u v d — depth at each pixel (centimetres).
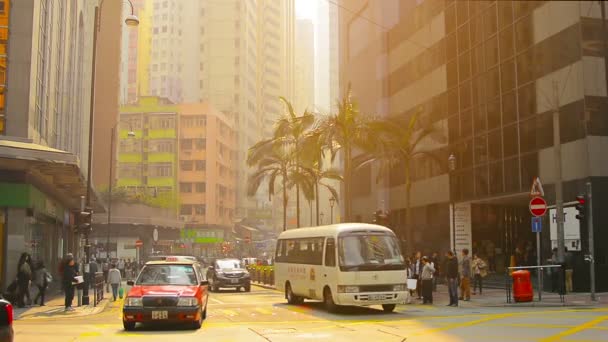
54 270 3472
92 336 1273
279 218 14912
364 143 2925
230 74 12444
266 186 13038
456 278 2012
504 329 1282
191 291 1424
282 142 4141
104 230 7175
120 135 9312
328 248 1892
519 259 2967
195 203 9469
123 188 7400
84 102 5022
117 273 2647
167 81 13038
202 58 12750
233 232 10725
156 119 9394
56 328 1461
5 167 2370
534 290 2531
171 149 9325
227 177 10481
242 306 2162
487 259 3162
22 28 2530
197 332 1337
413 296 2462
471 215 3119
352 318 1655
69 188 3197
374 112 3111
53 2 3109
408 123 2123
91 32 5356
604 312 1667
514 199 2447
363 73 3566
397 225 3725
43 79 2891
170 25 13138
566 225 2428
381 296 1780
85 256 2316
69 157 2261
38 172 2583
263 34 14888
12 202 2388
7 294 2125
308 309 2000
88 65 5188
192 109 9650
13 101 2475
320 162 3519
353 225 1886
